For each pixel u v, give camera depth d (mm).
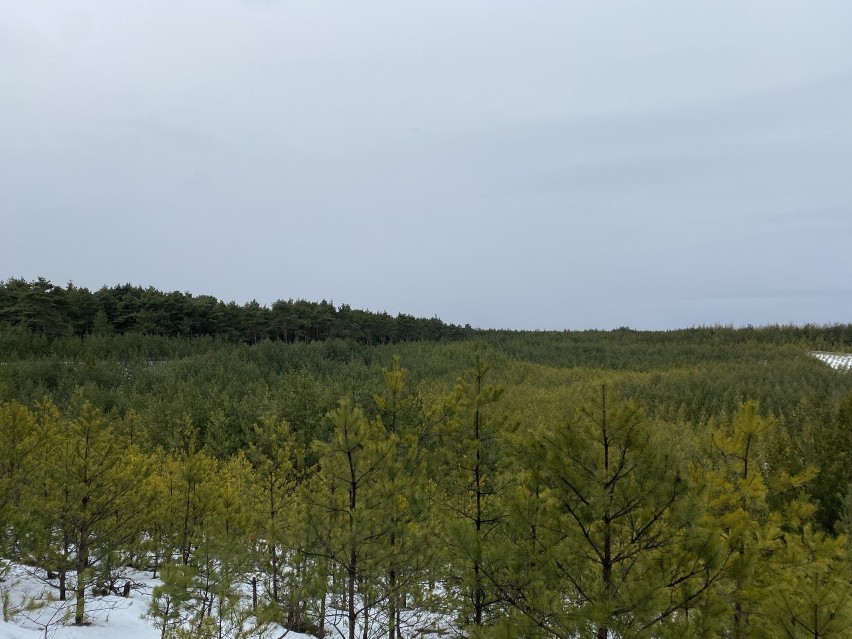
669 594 4895
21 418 11188
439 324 115125
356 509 8148
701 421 31578
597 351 91625
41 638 7938
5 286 60688
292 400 30797
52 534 10320
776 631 4719
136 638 9211
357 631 10188
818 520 11680
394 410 11312
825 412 24062
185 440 26562
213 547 8586
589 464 5395
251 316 77188
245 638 7566
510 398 40125
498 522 8375
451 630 8703
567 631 5207
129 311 67688
